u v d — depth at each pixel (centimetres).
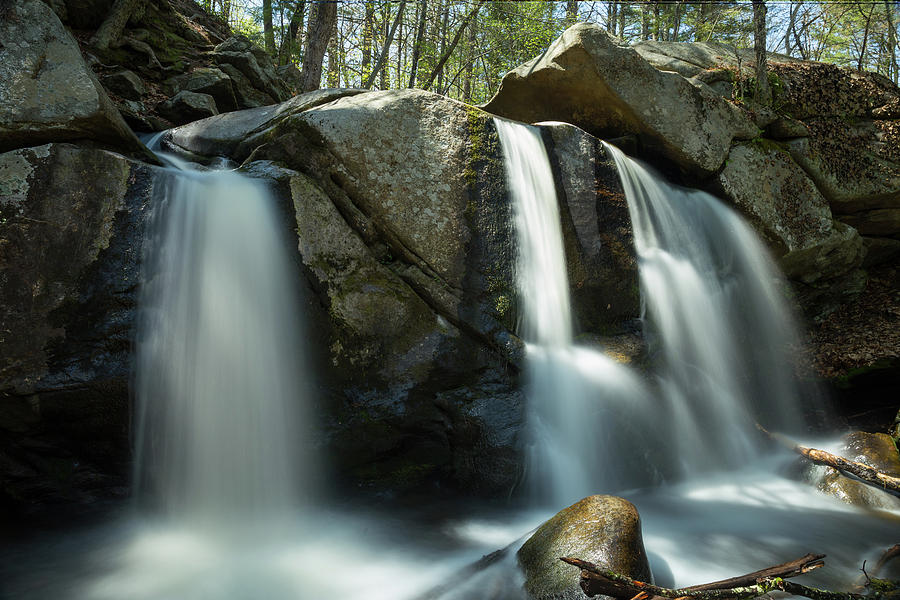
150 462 465
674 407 604
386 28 1455
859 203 820
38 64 435
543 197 586
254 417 478
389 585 388
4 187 407
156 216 448
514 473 515
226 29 1273
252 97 997
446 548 445
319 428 499
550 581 342
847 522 494
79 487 475
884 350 712
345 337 500
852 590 378
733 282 723
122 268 438
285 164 526
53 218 419
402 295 520
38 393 417
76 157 429
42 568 401
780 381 745
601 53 662
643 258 639
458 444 531
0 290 402
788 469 604
